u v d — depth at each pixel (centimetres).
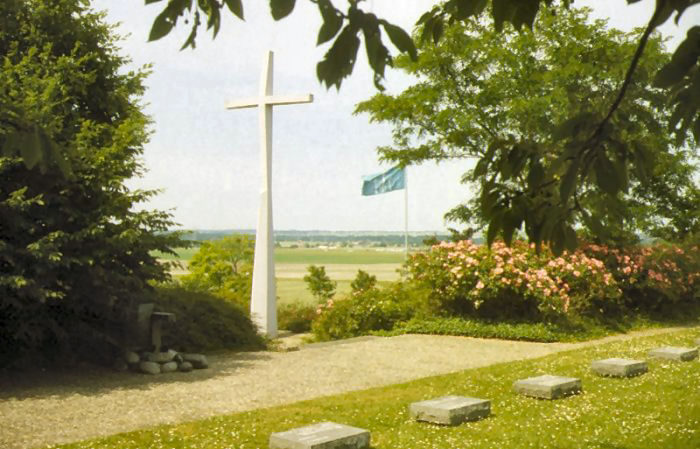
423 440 695
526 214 285
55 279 1048
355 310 1783
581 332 1616
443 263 1723
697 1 210
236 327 1468
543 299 1603
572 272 1697
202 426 768
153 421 805
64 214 1097
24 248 1047
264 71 1706
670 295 1827
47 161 274
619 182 253
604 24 1961
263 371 1163
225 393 976
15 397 931
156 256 1230
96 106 1280
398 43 221
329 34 220
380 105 2277
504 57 2095
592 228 285
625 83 249
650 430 721
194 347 1380
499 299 1694
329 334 1780
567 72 1811
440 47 2141
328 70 223
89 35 1265
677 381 969
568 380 920
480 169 288
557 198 288
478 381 1021
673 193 2161
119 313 1232
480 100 2152
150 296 1330
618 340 1548
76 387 1006
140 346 1234
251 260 2662
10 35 1209
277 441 645
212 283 2525
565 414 795
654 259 1872
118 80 1292
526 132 1769
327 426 688
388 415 813
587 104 281
